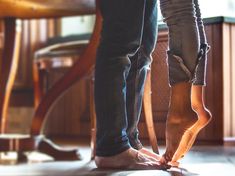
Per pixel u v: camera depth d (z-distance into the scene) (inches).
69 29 152.3
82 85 146.9
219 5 90.0
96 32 80.1
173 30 54.8
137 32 56.4
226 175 57.0
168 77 56.9
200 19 57.2
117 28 55.9
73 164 73.9
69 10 92.3
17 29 97.6
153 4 59.9
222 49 90.5
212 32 83.3
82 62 82.8
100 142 59.5
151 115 64.2
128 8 55.7
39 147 86.0
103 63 56.7
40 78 118.4
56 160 82.3
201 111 58.3
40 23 151.1
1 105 96.0
